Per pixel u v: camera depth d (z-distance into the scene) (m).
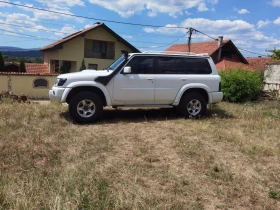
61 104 8.71
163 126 6.38
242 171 3.97
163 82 6.96
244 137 5.66
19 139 4.89
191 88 7.29
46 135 5.23
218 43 27.89
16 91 17.77
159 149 4.75
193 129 6.12
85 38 25.45
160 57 7.02
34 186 3.15
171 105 7.22
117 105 6.81
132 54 6.84
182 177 3.67
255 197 3.25
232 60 28.19
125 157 4.32
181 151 4.66
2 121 5.98
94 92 6.68
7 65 31.78
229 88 12.73
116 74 6.62
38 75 18.08
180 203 3.01
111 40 26.56
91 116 6.50
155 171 3.82
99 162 4.08
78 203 2.84
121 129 6.02
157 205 2.91
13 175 3.48
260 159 4.49
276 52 18.09
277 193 3.33
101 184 3.29
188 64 7.30
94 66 26.58
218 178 3.68
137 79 6.75
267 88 15.15
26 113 6.96
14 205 2.75
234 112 8.52
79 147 4.67
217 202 3.10
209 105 9.42
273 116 8.14
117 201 2.90
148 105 7.05
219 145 5.10
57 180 3.31
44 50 26.95
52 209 2.72
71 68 26.41
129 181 3.45
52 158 4.13
